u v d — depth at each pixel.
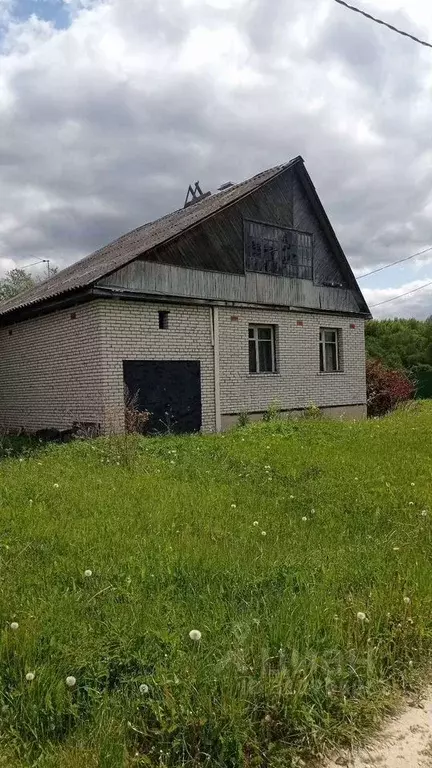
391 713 2.52
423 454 8.54
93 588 3.33
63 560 3.76
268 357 14.66
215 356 12.91
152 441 9.59
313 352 15.63
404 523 4.98
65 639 2.69
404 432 10.92
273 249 14.55
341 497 5.94
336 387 16.31
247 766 2.13
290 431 11.15
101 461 7.72
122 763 2.02
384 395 19.36
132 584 3.35
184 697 2.27
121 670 2.51
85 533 4.35
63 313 12.14
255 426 11.69
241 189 14.45
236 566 3.66
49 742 2.14
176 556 3.79
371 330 42.06
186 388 12.27
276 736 2.27
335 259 16.50
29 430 13.74
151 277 11.62
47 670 2.43
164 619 2.87
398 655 2.87
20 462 7.81
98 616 2.93
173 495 5.69
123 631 2.73
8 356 14.73
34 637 2.67
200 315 12.64
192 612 3.01
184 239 12.38
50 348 12.73
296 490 6.27
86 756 2.04
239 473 7.19
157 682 2.36
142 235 16.14
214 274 12.95
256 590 3.33
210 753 2.13
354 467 7.54
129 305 11.34
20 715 2.26
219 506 5.36
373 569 3.75
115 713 2.25
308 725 2.30
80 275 13.45
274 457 8.28
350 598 3.29
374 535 4.69
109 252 16.23
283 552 4.04
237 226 13.66
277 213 14.73
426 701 2.62
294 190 15.30
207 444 9.53
